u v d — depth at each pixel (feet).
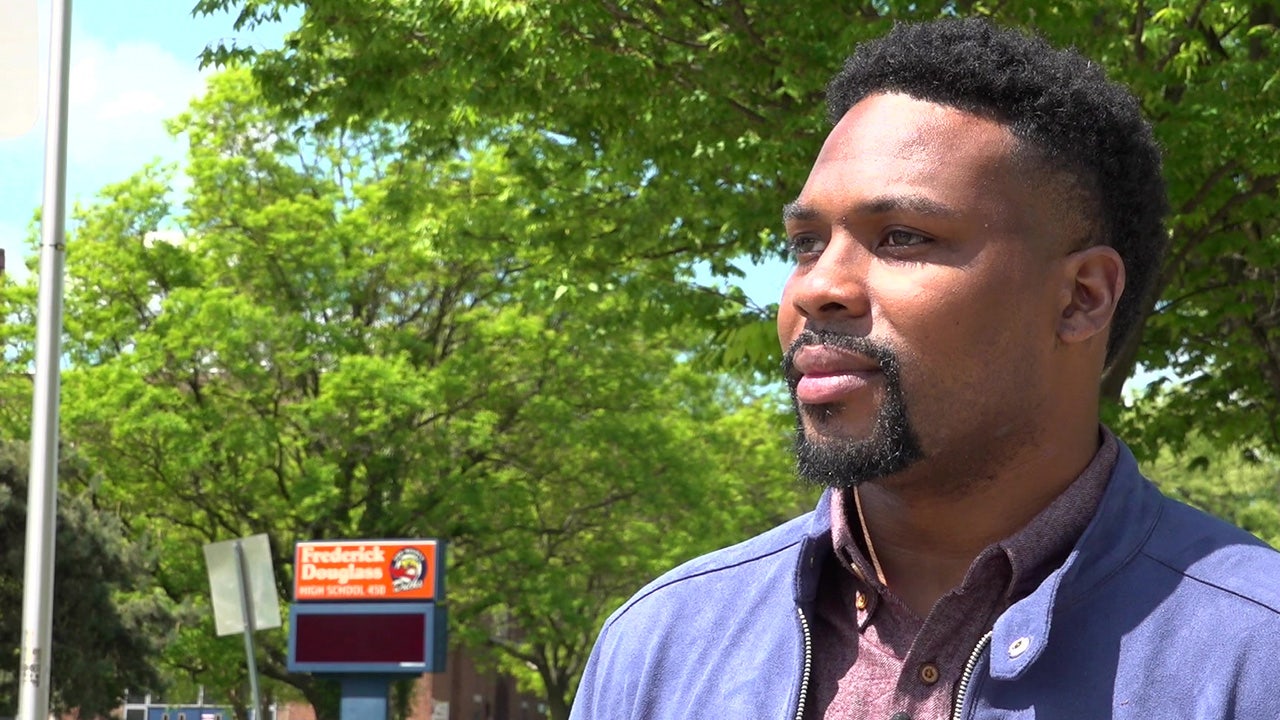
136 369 83.87
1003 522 4.45
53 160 45.21
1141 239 4.68
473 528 87.56
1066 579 4.21
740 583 4.90
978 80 4.38
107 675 82.02
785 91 28.86
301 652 45.60
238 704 95.91
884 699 4.36
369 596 45.50
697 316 35.09
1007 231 4.32
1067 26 27.14
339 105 32.12
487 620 110.22
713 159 30.78
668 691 4.81
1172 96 30.14
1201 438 43.73
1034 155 4.38
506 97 30.32
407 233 83.46
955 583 4.53
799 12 27.89
